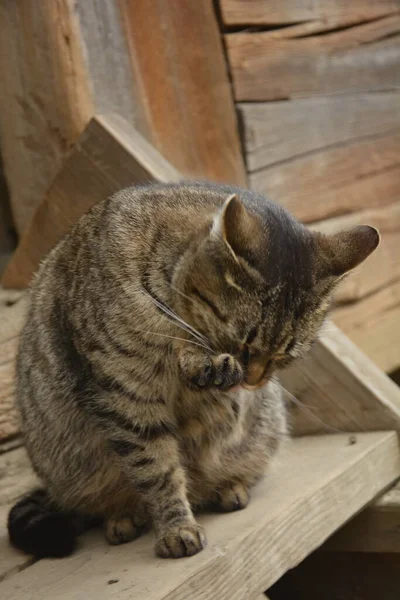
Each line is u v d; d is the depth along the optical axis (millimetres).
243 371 978
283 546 1032
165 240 1002
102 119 1312
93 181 1322
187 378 965
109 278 999
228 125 1561
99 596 886
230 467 1086
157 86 1450
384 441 1252
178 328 983
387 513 1227
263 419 1119
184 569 916
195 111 1507
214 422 1054
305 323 1000
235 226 948
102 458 1067
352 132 1803
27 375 1108
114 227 1026
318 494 1096
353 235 1044
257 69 1613
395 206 1896
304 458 1220
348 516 1153
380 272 1812
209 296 962
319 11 1742
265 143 1615
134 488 1032
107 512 1090
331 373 1300
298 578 1354
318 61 1740
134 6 1422
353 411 1297
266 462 1128
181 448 1059
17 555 1035
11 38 1369
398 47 1932
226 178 1550
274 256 968
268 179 1620
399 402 1300
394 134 1912
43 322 1082
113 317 987
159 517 993
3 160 1435
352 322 1729
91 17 1364
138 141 1339
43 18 1337
